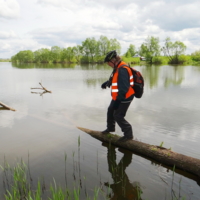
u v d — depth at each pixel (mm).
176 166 3035
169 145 3717
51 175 2768
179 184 2566
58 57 92875
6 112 6191
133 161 3229
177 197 2352
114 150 3615
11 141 3910
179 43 57656
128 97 3391
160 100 7730
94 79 16516
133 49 88812
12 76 19922
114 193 2406
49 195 2344
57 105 7152
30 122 5129
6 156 3307
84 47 77938
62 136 4191
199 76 18047
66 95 9195
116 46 75875
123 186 2547
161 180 2707
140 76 3357
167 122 5039
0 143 3818
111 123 3910
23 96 9062
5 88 11625
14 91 10516
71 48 90812
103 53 77000
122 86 3176
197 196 2371
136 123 4996
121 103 3449
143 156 3418
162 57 63156
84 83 13875
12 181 2609
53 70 30547
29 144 3783
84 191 2428
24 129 4602
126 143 3625
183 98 8117
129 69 3275
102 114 5906
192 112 5980
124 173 2857
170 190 2484
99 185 2562
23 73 24125
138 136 4148
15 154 3379
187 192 2447
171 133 4309
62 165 3039
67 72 25641
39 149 3574
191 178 2771
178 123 4961
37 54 103125
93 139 4070
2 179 2652
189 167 2891
